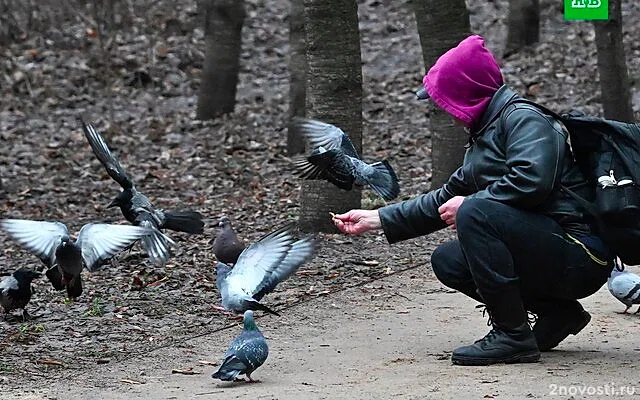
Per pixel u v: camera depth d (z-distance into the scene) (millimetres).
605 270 8438
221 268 8625
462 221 8367
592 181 8359
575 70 25766
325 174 8984
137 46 31672
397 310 11000
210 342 10062
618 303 11195
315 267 13078
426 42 15992
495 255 8328
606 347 9227
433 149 16625
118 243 8773
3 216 18031
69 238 8859
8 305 11062
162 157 22078
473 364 8570
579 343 9414
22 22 34062
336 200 14969
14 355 9742
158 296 12109
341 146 9086
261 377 8445
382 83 27125
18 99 28125
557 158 8188
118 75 29625
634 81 24406
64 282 8867
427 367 8570
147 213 10031
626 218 8102
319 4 14523
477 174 8617
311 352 9328
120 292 12352
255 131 23797
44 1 34406
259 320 10703
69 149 23578
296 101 20969
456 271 9008
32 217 17969
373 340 9742
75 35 32875
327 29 14523
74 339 10344
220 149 22484
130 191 10125
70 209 18609
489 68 8523
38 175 21484
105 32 32844
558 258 8305
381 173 8906
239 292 8219
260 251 8320
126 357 9555
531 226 8273
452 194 8867
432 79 8633
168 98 28156
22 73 29500
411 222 8867
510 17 28516
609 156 8266
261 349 8234
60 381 8719
